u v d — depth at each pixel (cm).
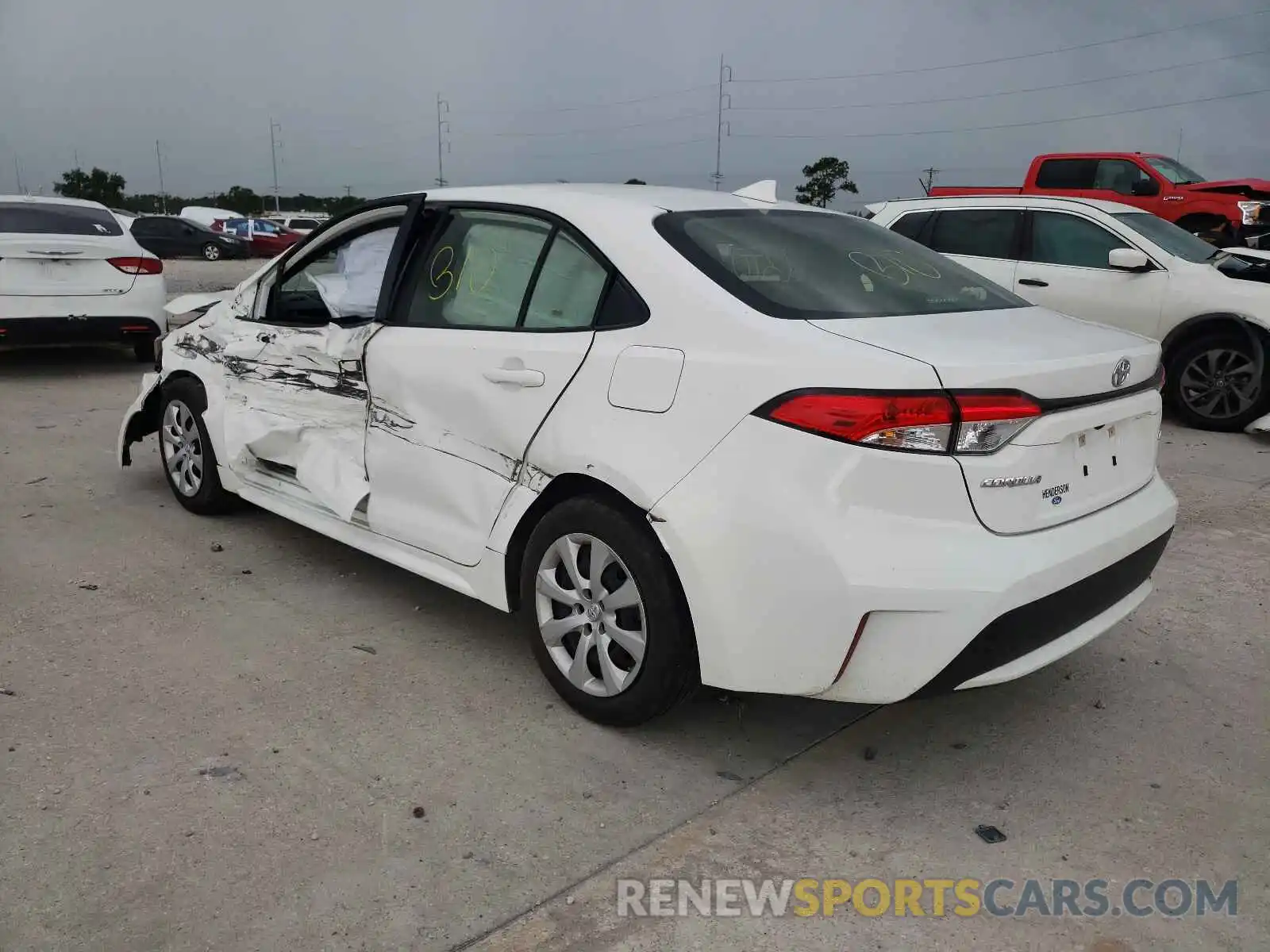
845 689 274
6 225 923
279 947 231
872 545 262
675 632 299
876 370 262
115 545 495
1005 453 267
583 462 309
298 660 376
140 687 351
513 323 345
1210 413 807
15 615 409
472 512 353
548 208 351
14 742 313
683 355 293
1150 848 275
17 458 652
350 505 399
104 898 245
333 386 408
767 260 323
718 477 279
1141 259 801
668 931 240
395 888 252
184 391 515
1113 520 301
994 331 303
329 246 443
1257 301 764
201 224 3116
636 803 291
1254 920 248
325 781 297
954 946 238
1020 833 282
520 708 344
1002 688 367
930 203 943
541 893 252
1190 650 398
